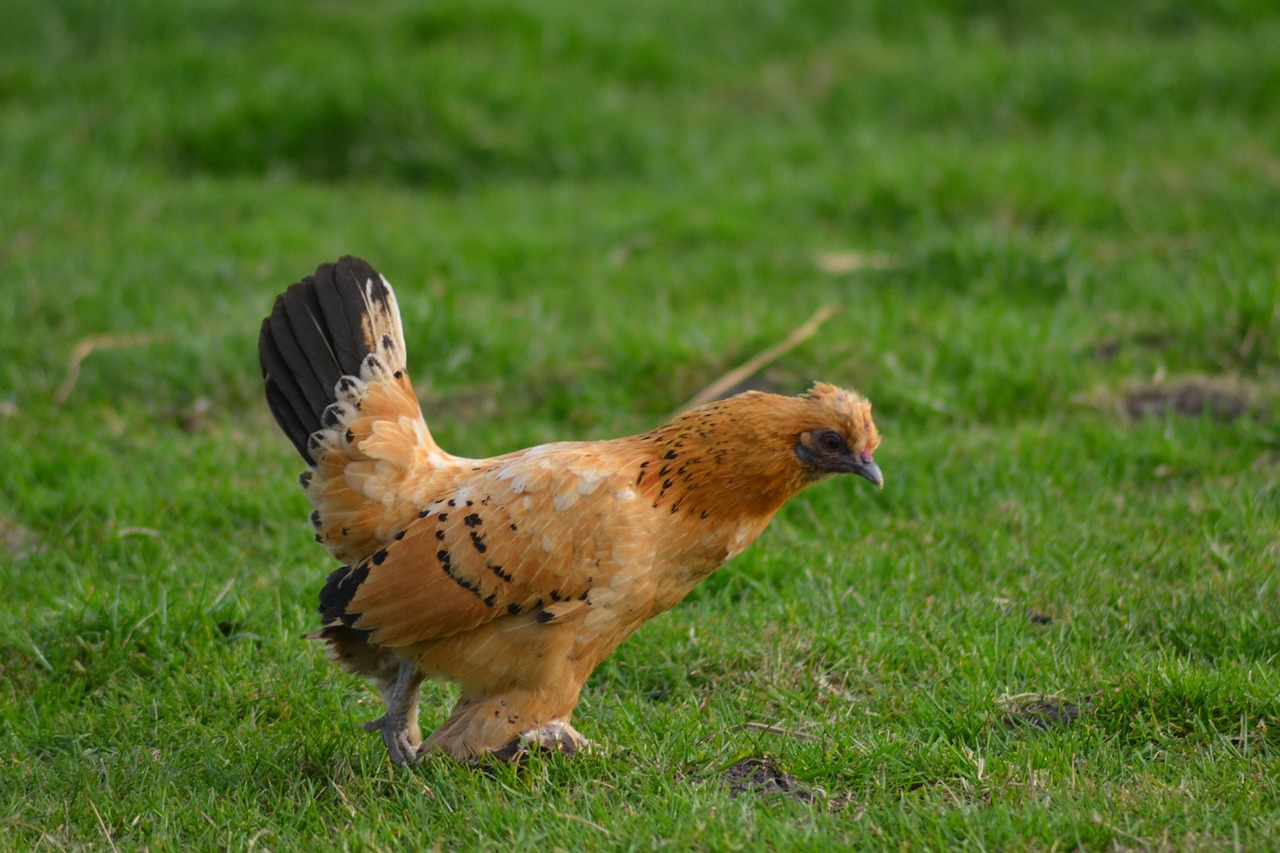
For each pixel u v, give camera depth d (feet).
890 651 39.91
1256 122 85.51
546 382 59.72
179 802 33.40
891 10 104.12
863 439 34.50
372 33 97.25
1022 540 46.14
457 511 33.14
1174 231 70.13
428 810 32.35
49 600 43.11
